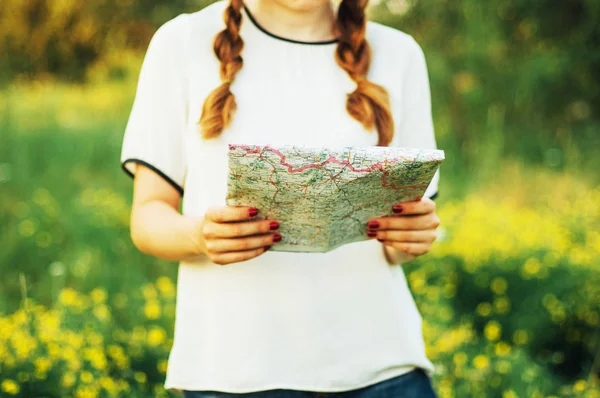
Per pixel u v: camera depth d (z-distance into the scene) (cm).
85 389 256
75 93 920
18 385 251
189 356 150
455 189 566
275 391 145
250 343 145
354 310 150
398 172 125
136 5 1343
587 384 298
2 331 276
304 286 147
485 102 684
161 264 425
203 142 148
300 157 119
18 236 444
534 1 687
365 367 150
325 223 130
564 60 682
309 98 152
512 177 601
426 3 697
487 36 690
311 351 146
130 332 331
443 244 396
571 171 616
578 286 367
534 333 354
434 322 326
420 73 167
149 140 152
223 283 147
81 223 462
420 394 157
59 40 1296
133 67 982
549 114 707
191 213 150
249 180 122
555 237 423
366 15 157
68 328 302
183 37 152
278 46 152
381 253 156
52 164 611
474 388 289
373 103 153
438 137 652
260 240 133
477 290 381
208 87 149
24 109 752
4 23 1283
